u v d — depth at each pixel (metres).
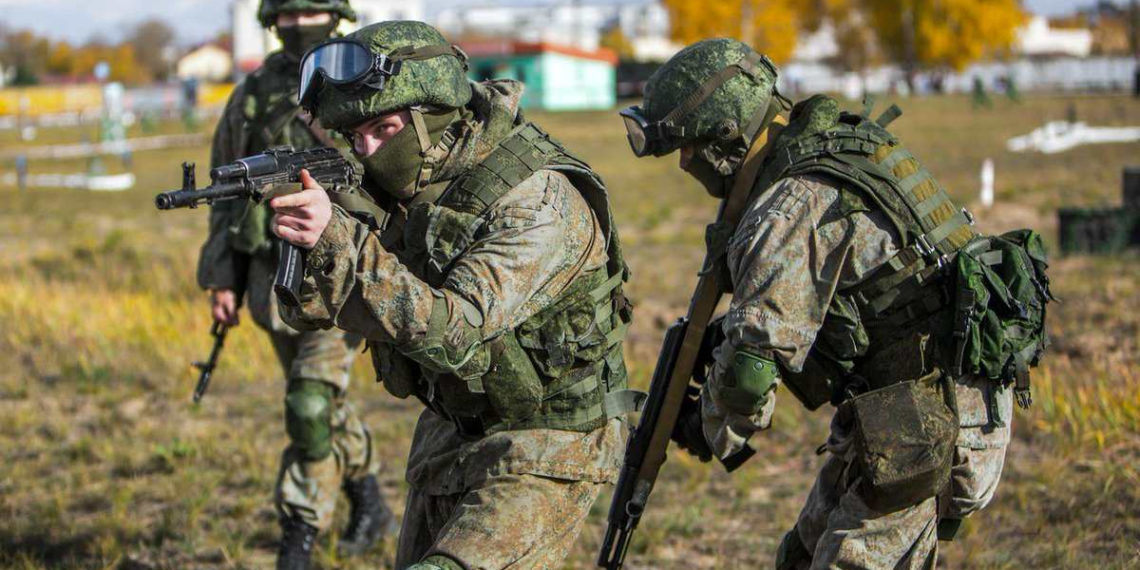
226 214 8.91
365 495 9.73
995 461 5.95
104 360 16.61
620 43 199.50
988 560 8.81
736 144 5.91
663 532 9.90
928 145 59.72
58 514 10.77
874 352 5.76
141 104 140.38
